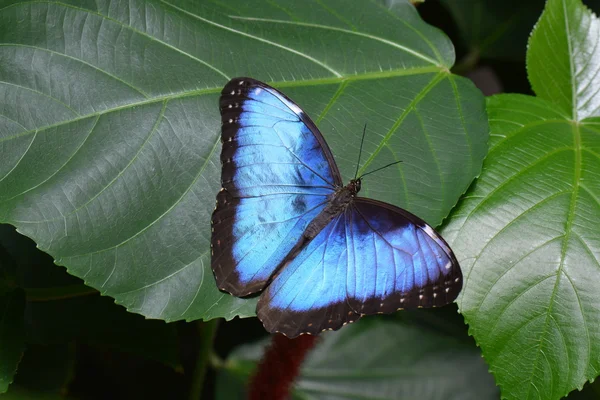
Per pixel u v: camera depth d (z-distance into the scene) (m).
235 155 0.72
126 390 0.88
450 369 0.90
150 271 0.71
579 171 0.73
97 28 0.73
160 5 0.73
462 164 0.73
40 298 0.78
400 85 0.75
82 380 0.88
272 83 0.74
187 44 0.73
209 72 0.73
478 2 0.88
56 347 0.81
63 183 0.71
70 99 0.72
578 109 0.77
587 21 0.78
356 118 0.74
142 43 0.73
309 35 0.75
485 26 0.88
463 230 0.72
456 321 0.91
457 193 0.72
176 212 0.72
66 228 0.71
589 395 0.86
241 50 0.74
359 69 0.75
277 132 0.72
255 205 0.72
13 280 0.74
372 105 0.74
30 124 0.71
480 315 0.71
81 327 0.79
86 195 0.71
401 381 0.90
